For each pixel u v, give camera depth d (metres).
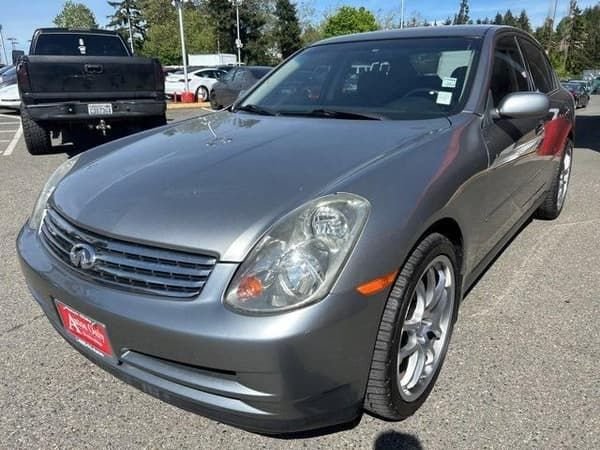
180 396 1.71
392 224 1.71
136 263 1.72
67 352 2.53
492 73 2.75
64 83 6.62
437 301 2.14
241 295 1.57
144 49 50.62
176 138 2.57
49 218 2.14
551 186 4.12
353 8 47.12
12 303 3.00
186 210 1.76
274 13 56.03
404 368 2.04
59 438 1.98
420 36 3.11
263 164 2.01
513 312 2.87
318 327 1.55
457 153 2.16
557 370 2.34
